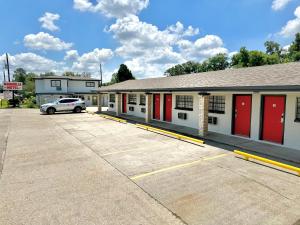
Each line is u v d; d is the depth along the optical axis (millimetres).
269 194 5004
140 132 12680
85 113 24141
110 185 5555
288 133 8695
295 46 45656
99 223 3998
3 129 13859
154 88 13977
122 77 44031
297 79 7477
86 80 39312
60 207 4531
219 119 11711
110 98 26000
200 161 7344
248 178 5883
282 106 8953
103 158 7785
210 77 13188
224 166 6828
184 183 5637
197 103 13148
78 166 6961
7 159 7707
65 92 37281
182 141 10297
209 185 5496
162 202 4719
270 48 51594
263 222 3998
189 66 64500
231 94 10984
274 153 8023
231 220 4070
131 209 4449
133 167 6836
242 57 47125
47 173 6375
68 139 10914
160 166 6906
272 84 7586
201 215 4234
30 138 11180
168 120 16016
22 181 5816
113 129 13727
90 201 4770
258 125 9789
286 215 4199
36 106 34406
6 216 4227
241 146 9023
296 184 5488
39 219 4125
